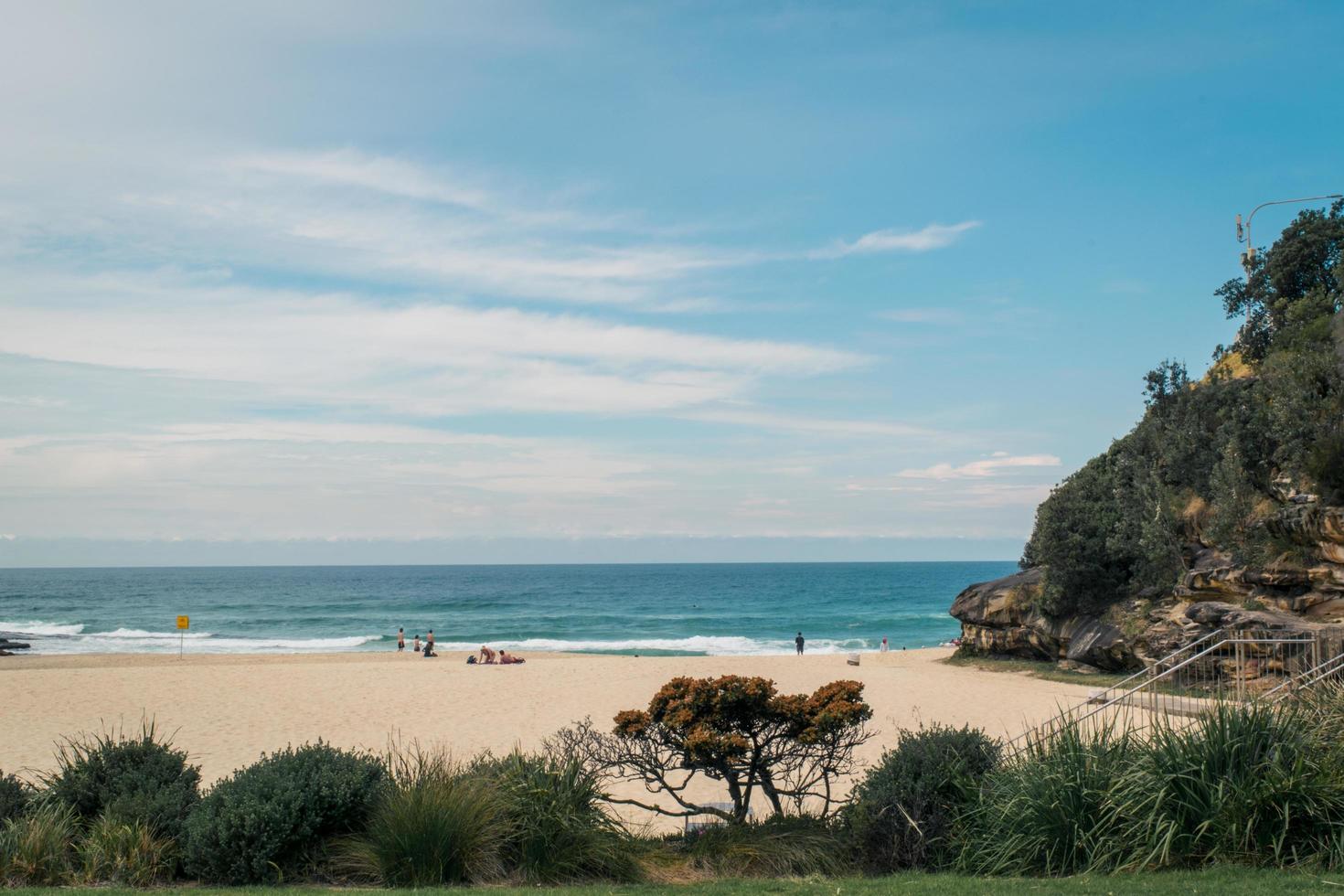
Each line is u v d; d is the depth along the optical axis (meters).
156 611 97.44
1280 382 25.47
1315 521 22.34
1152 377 34.41
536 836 8.62
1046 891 6.87
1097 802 8.09
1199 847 7.59
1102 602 30.42
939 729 10.60
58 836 8.36
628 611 99.62
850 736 10.45
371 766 9.37
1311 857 7.21
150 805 8.72
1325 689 9.60
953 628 79.12
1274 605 23.12
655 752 10.37
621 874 8.66
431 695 27.20
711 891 7.55
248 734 20.11
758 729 10.25
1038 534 32.56
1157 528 28.09
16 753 18.02
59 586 161.38
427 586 161.12
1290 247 34.38
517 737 19.72
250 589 149.88
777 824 9.82
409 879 8.14
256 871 8.05
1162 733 8.54
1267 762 7.80
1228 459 25.94
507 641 66.25
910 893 7.10
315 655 47.47
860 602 116.69
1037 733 10.45
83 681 30.28
